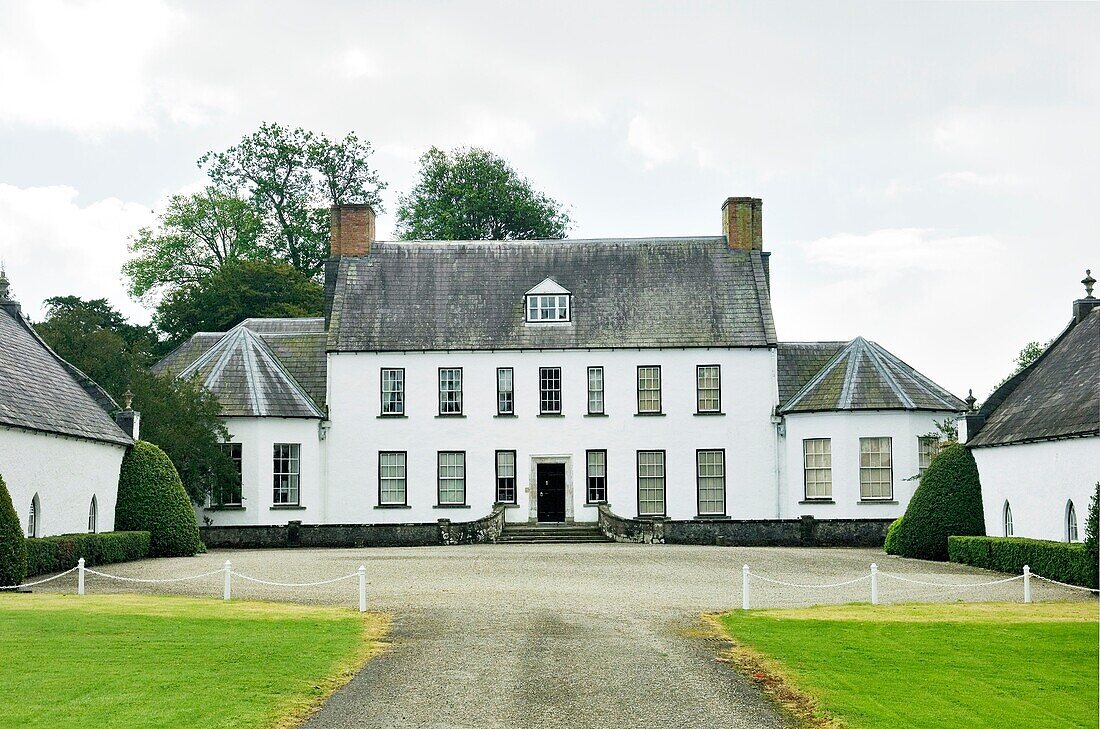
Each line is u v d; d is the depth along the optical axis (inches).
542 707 657.0
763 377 2165.4
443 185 3501.5
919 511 1619.1
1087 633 894.4
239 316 3019.2
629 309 2217.0
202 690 669.9
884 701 677.9
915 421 2057.1
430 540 1950.1
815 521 1926.7
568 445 2165.4
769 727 621.6
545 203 3597.4
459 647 832.3
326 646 818.2
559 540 2036.2
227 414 2044.8
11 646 784.9
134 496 1643.7
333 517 2145.7
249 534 1908.2
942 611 1025.5
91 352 1833.2
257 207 3430.1
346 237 2293.3
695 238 2322.8
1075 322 1657.2
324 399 2198.6
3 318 1563.7
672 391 2170.3
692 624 948.6
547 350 2176.4
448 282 2261.3
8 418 1282.0
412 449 2164.1
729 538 1945.1
